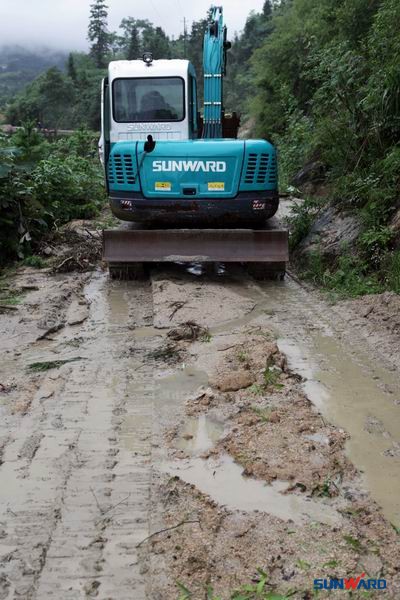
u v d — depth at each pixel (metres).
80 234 10.14
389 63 8.30
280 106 22.03
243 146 7.25
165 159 7.32
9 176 9.13
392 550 2.90
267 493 3.39
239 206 7.41
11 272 8.39
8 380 4.91
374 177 7.98
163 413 4.31
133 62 8.45
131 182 7.43
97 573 2.82
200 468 3.65
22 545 3.01
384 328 5.78
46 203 10.94
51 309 6.59
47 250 9.17
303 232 8.93
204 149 7.26
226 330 5.94
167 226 8.05
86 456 3.78
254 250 7.49
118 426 4.14
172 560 2.88
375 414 4.29
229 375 4.75
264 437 3.91
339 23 13.75
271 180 7.39
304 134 13.14
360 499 3.31
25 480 3.54
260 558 2.85
